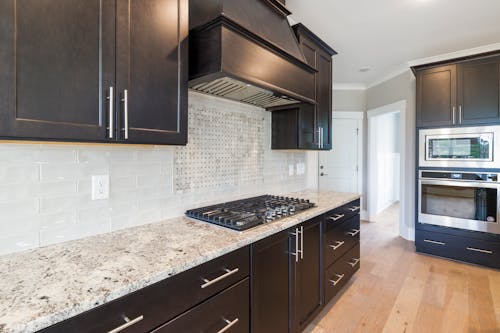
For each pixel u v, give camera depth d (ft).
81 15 3.16
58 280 2.83
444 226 10.13
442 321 6.52
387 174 20.68
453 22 8.43
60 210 3.94
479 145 9.22
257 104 7.33
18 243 3.58
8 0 2.64
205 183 6.19
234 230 4.61
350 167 16.39
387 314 6.83
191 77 4.76
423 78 10.35
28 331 2.12
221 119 6.56
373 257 10.54
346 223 7.82
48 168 3.81
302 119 7.71
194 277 3.44
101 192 4.38
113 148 4.52
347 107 16.17
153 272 3.02
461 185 9.61
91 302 2.48
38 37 2.84
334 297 7.57
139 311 2.88
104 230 4.44
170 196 5.44
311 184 10.64
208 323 3.64
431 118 10.21
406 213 12.85
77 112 3.14
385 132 20.03
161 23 4.00
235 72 4.53
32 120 2.80
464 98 9.49
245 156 7.32
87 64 3.21
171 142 4.16
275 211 5.72
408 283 8.41
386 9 7.68
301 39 7.44
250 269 4.35
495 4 7.41
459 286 8.18
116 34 3.46
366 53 11.03
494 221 9.05
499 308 7.02
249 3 5.32
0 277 2.89
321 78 8.43
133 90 3.66
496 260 9.09
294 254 5.44
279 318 5.07
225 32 4.40
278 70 5.51
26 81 2.76
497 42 9.91
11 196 3.51
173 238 4.21
